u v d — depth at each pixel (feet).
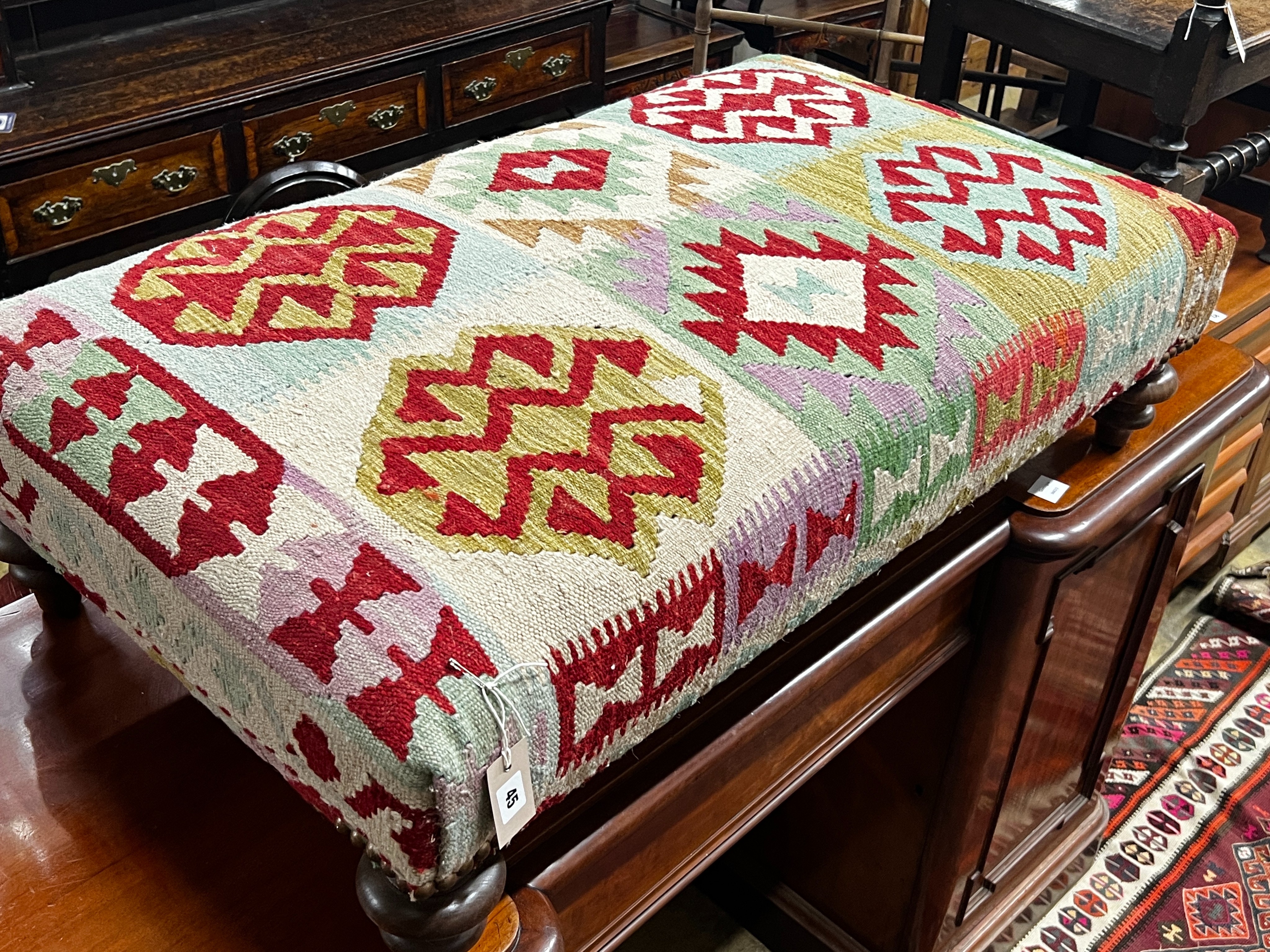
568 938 2.06
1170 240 2.51
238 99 5.31
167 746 2.21
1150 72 3.74
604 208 2.38
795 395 1.94
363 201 2.37
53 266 5.09
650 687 1.68
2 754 2.18
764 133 2.75
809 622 2.26
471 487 1.68
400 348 1.92
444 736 1.40
